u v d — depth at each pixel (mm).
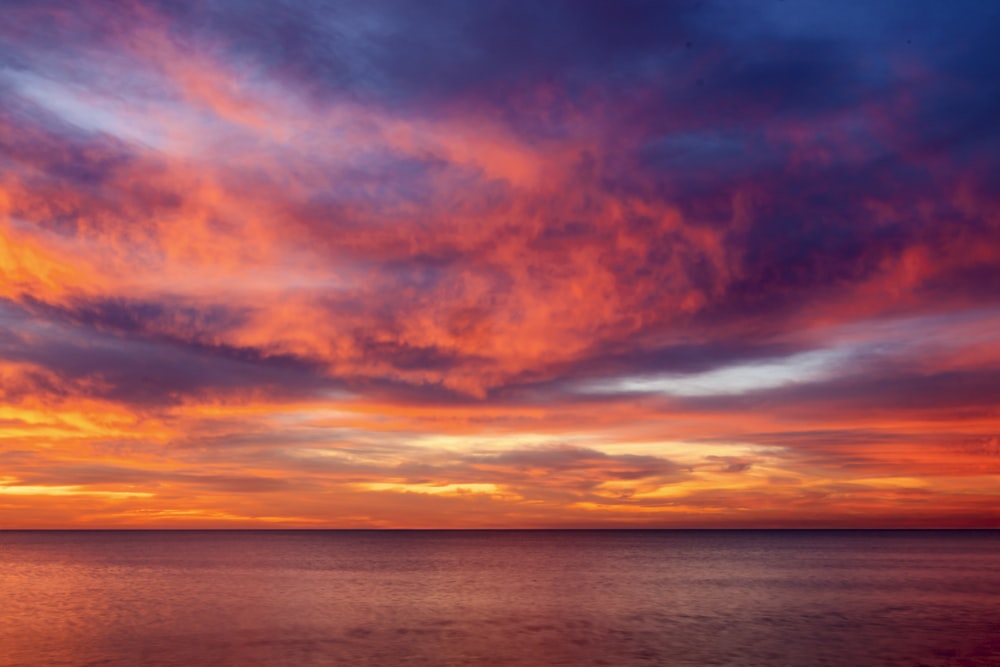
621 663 40156
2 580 90375
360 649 43719
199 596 72062
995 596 72750
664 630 51000
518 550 191875
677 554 168000
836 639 47438
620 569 111750
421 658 41312
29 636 48094
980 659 41531
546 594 74375
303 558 145500
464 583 86625
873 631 50750
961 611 61250
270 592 75875
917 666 39750
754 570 109938
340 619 56000
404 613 59562
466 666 39344
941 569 111812
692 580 91438
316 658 41219
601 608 62906
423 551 182375
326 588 80188
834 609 62594
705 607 63969
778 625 53312
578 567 116625
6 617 57031
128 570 108250
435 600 68750
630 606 64375
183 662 40188
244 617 56906
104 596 71812
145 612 59781
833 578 94500
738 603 66688
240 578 93625
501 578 94188
